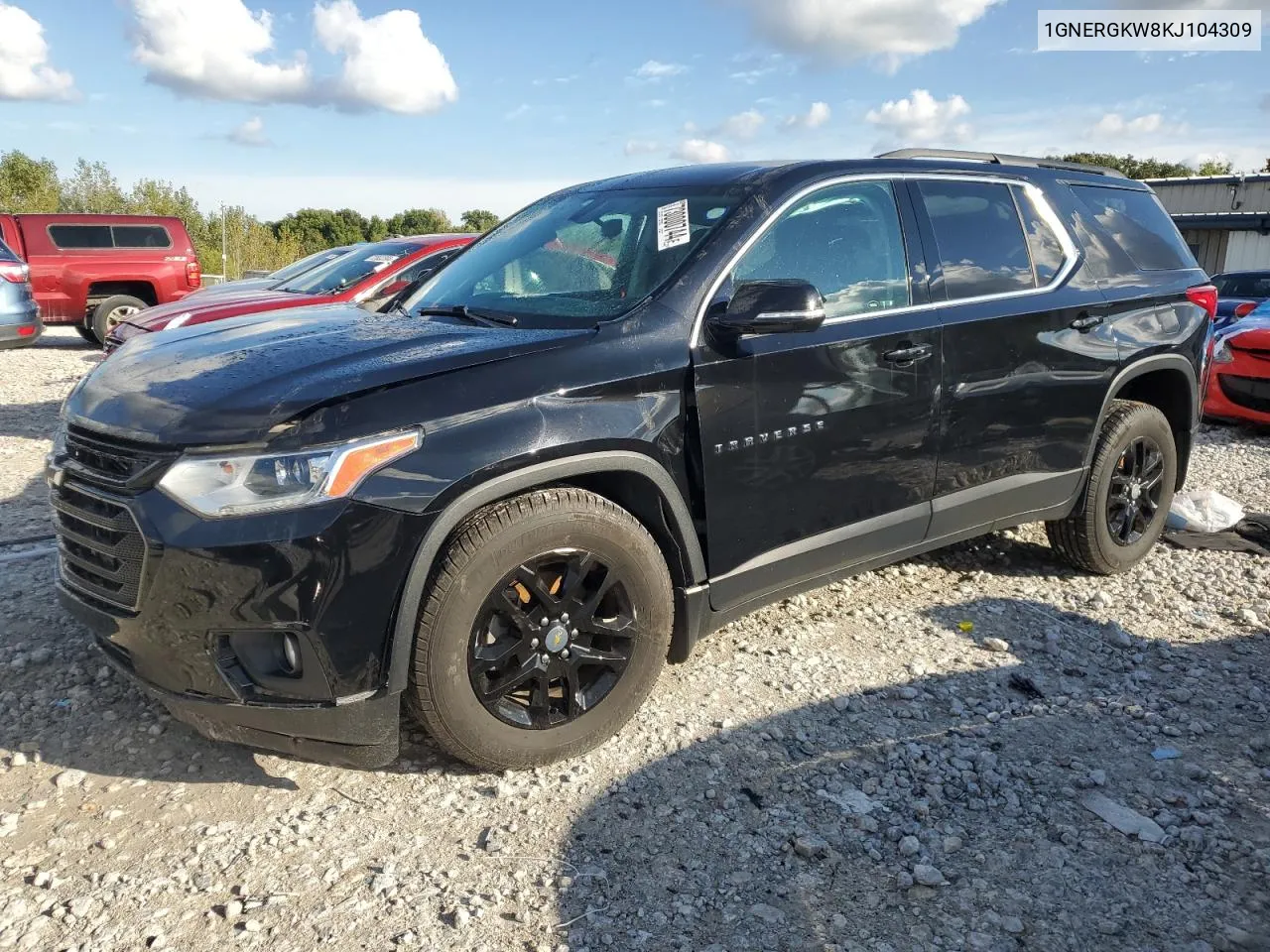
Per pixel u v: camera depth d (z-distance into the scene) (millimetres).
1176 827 2707
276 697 2576
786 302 2945
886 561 3754
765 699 3406
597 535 2881
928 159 3955
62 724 3213
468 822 2732
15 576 4449
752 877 2498
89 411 2842
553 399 2801
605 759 3031
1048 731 3232
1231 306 11875
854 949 2248
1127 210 4719
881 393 3500
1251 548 5086
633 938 2283
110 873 2508
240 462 2475
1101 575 4707
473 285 3738
